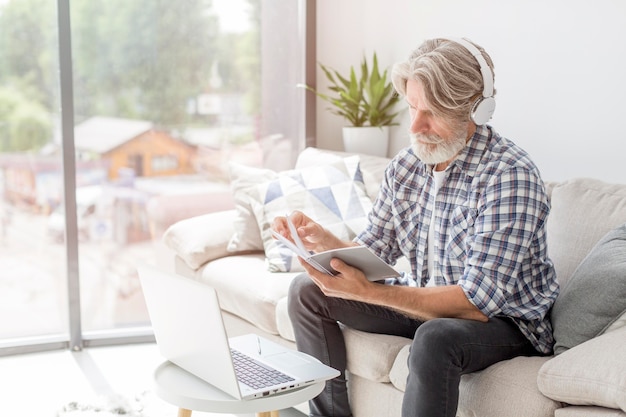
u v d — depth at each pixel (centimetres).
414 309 210
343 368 244
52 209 362
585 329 207
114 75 361
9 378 325
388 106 371
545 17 300
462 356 202
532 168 213
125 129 366
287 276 294
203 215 353
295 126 391
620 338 186
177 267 332
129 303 378
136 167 370
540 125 305
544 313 216
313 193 318
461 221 219
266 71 383
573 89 292
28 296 364
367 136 364
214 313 183
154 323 213
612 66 278
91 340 363
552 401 190
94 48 356
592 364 181
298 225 237
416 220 235
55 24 350
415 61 212
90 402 296
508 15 313
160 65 367
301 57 387
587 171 290
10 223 358
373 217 245
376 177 324
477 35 327
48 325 367
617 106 278
